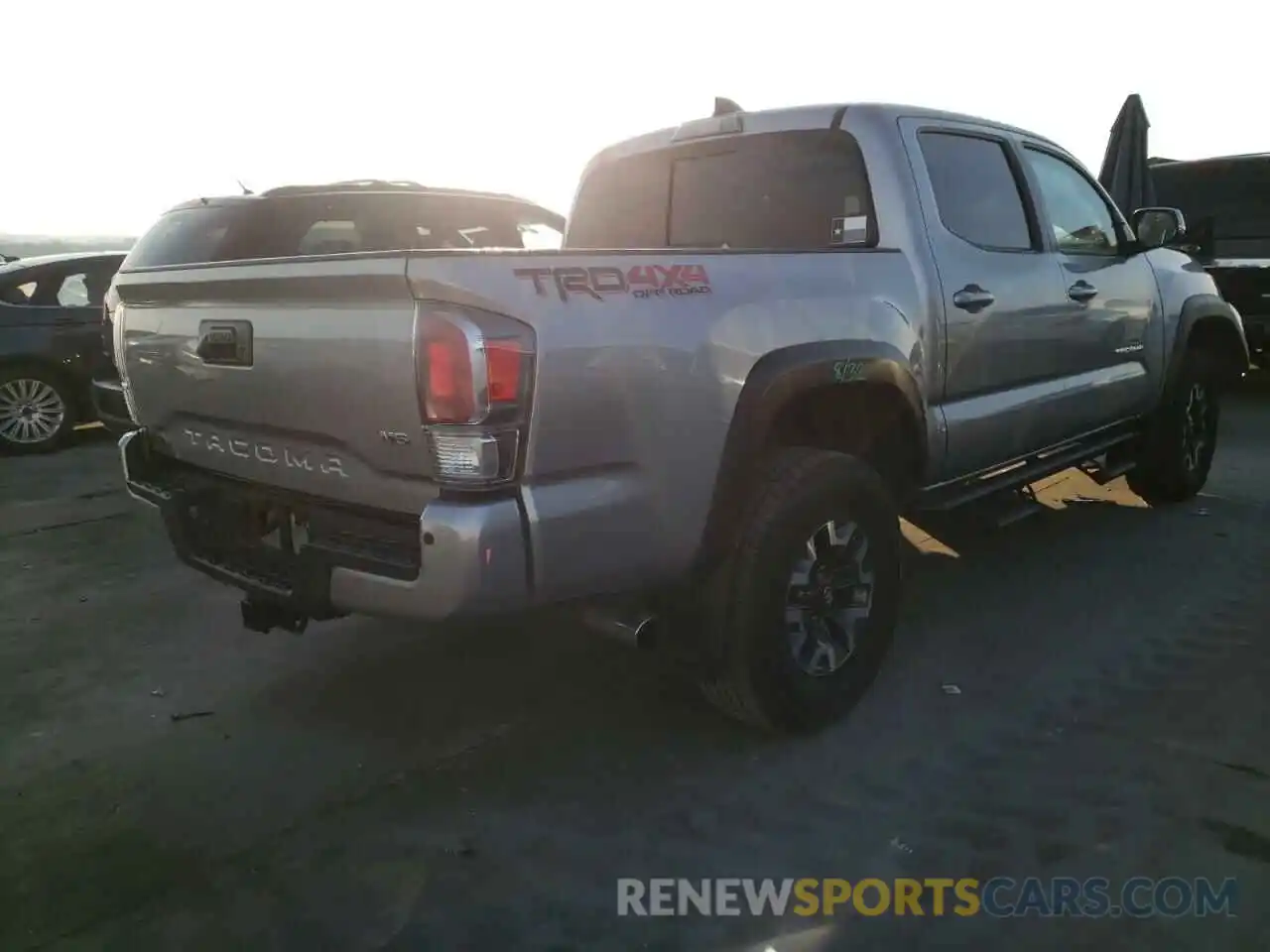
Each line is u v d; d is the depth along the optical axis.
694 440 3.03
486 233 7.91
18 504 7.15
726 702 3.41
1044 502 6.50
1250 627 4.38
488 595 2.67
